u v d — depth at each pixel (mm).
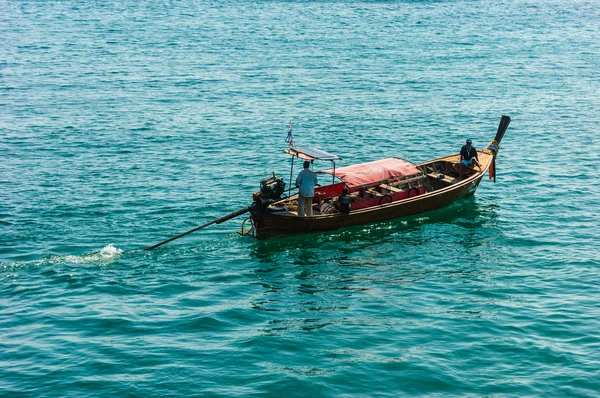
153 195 33969
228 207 32562
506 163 39375
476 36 86188
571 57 71812
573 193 34438
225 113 50062
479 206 32906
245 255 27672
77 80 60562
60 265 26188
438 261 26938
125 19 100750
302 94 55719
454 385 18484
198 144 42781
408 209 31281
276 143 43125
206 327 21703
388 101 53531
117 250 27641
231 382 18625
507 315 22266
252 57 71438
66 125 46719
